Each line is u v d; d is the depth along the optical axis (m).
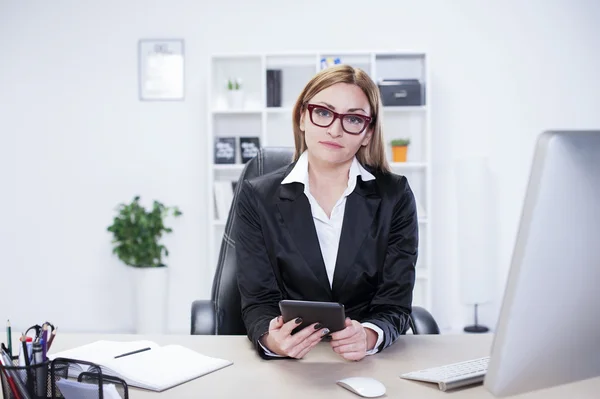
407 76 4.10
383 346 1.31
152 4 4.20
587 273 0.70
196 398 1.03
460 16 4.16
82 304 4.28
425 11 4.16
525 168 4.18
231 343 1.40
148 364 1.19
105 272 4.27
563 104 4.16
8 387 0.99
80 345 1.38
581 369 0.76
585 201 0.68
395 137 4.16
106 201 4.25
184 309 4.26
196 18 4.20
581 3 4.13
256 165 1.80
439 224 4.21
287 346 1.20
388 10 4.17
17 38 4.22
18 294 4.29
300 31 4.19
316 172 1.53
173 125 4.22
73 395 0.98
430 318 1.61
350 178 1.52
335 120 1.42
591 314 0.72
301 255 1.49
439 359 1.25
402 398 1.02
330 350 1.33
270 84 4.03
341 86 1.42
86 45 4.22
